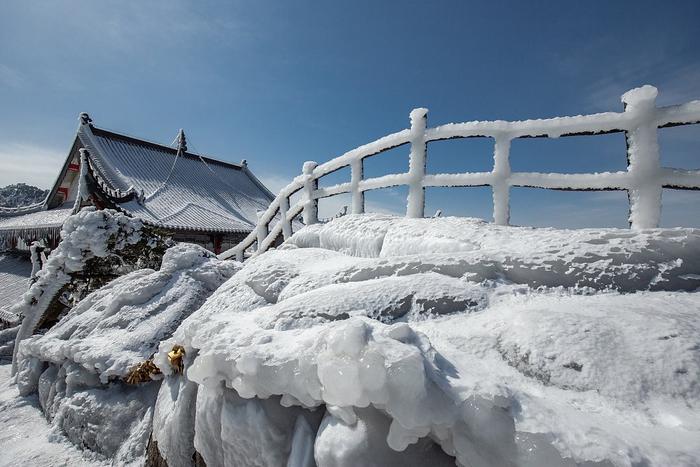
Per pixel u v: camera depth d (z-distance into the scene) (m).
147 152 24.16
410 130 4.25
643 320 1.87
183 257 5.44
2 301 15.79
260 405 2.07
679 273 2.26
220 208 22.67
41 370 5.65
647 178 2.81
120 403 3.81
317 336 1.83
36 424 4.66
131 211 15.33
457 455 1.38
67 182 21.39
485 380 1.52
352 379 1.48
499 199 3.51
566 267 2.42
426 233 3.40
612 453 1.13
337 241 4.43
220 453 2.26
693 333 1.72
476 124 3.69
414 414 1.38
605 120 2.99
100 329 4.63
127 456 3.44
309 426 1.88
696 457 1.11
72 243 7.17
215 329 2.66
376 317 2.42
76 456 3.76
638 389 1.54
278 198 6.36
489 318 2.22
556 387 1.66
